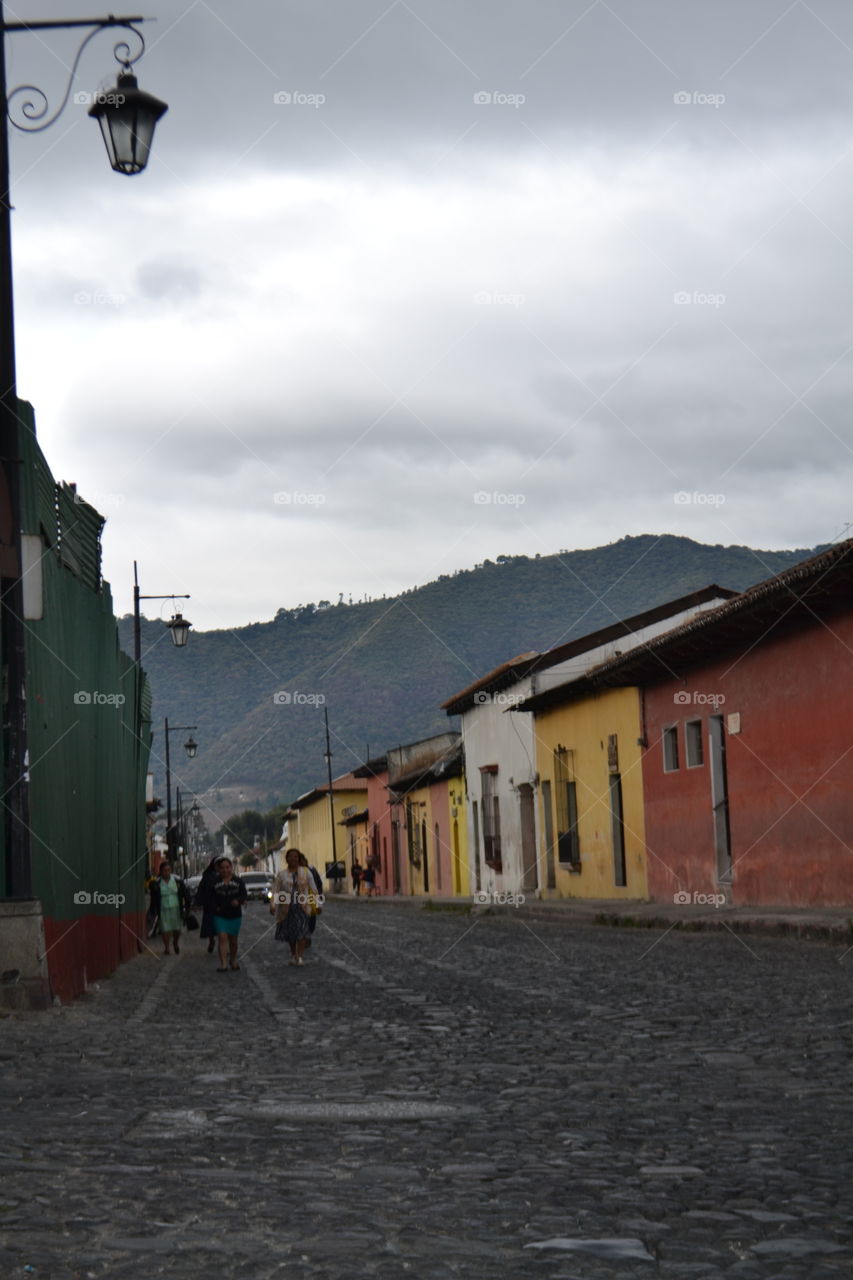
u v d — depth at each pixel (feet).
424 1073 26.84
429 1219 15.12
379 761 243.81
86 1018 38.86
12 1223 14.58
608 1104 22.84
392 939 87.61
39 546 40.96
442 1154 18.76
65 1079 25.77
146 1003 47.06
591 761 115.96
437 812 189.98
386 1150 19.04
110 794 72.23
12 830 39.91
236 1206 15.60
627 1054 28.91
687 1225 14.85
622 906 98.78
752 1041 30.09
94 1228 14.49
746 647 82.33
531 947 70.59
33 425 46.93
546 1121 21.30
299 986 53.01
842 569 63.05
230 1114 21.95
